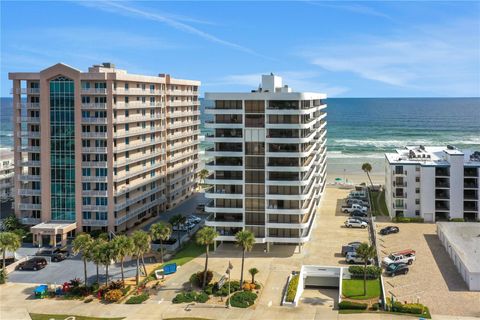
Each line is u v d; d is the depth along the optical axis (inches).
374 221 4328.3
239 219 3521.2
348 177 7052.2
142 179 4384.8
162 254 3371.1
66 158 3917.3
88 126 3890.3
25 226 4018.2
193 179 5728.3
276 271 3120.1
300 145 3358.8
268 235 3467.0
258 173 3427.7
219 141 3437.5
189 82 5349.4
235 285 2859.3
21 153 4037.9
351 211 4598.9
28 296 2839.6
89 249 2834.6
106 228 3932.1
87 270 3262.8
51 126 3905.0
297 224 3390.7
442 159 4490.7
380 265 3161.9
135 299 2726.4
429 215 4281.5
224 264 3262.8
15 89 3944.4
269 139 3376.0
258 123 3390.7
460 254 3048.7
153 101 4530.0
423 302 2610.7
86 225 3937.0
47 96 3882.9
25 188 4062.5
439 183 4261.8
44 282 3056.1
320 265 3193.9
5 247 3034.0
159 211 4776.1
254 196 3449.8
